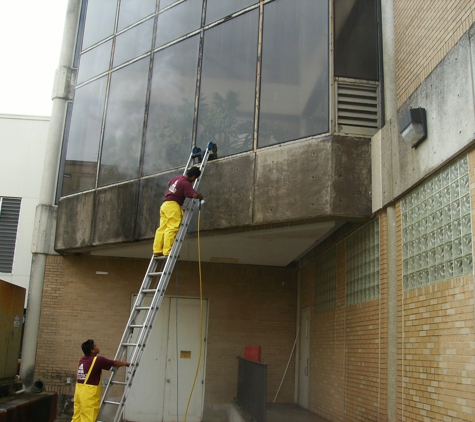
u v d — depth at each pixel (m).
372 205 7.48
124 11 11.55
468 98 5.22
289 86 8.32
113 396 11.59
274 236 9.12
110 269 12.12
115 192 10.45
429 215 6.05
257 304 12.30
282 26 8.63
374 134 7.70
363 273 7.97
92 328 11.81
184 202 8.29
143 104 10.46
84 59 12.25
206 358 11.94
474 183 5.13
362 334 7.84
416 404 6.04
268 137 8.37
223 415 11.65
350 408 8.16
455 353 5.31
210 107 9.32
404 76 7.10
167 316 12.06
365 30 8.03
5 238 13.94
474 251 5.06
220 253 10.98
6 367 9.02
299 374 11.82
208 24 9.75
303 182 7.74
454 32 5.74
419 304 6.16
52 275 11.98
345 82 7.78
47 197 12.26
